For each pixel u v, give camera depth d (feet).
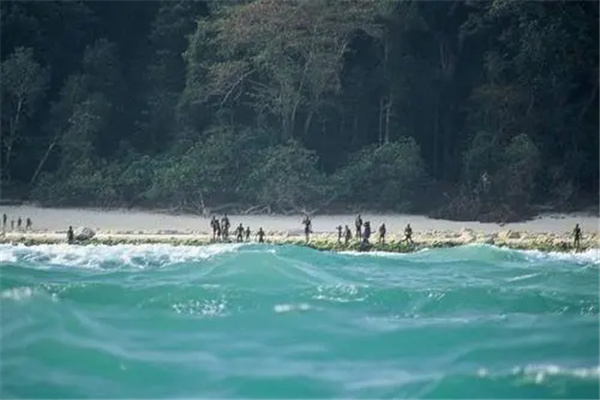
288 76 414.41
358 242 279.28
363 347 129.59
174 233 318.86
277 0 405.80
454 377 113.19
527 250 274.98
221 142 409.90
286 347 128.98
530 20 436.35
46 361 118.62
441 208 400.88
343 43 425.69
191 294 160.35
